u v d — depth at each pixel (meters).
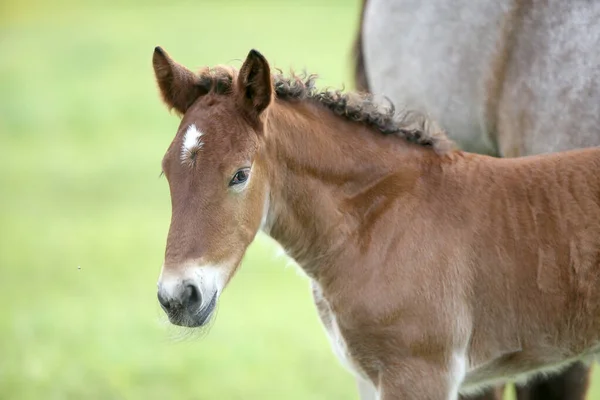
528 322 8.17
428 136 8.65
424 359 8.10
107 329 16.47
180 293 7.53
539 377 9.85
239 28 49.38
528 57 10.14
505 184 8.35
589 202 8.14
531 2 10.20
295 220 8.45
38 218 23.97
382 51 11.96
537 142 10.02
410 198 8.38
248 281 19.84
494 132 10.88
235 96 7.95
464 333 8.15
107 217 23.94
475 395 9.65
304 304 18.14
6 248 21.50
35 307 17.78
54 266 20.19
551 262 8.08
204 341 15.74
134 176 27.83
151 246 21.44
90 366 14.61
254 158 7.90
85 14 59.81
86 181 27.36
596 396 13.37
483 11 10.75
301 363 14.72
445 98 11.23
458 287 8.12
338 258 8.37
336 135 8.50
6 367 14.63
